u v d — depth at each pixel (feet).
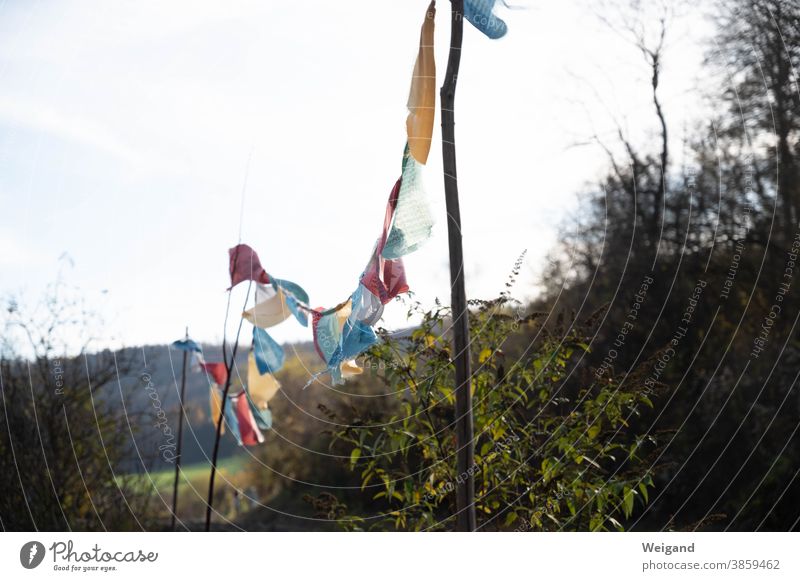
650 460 10.02
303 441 25.95
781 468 18.92
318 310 10.25
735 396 21.17
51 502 14.85
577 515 10.00
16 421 14.98
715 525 19.02
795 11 21.98
